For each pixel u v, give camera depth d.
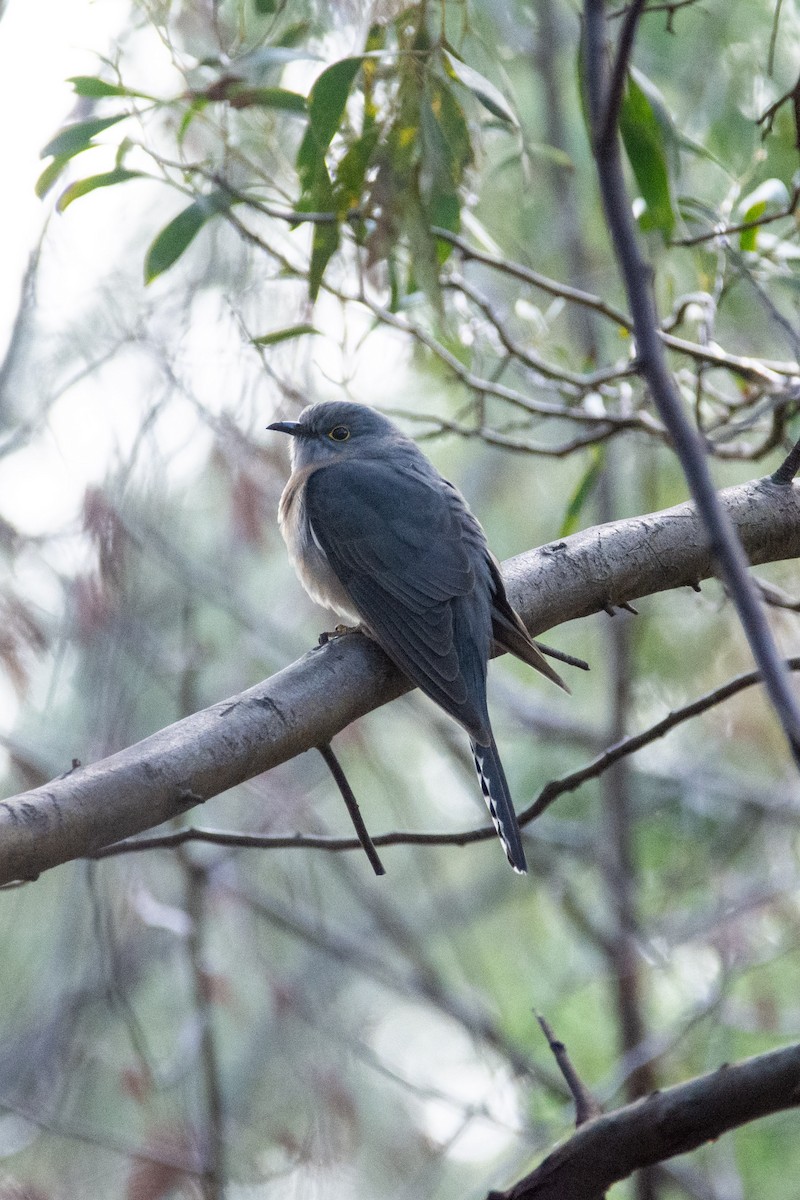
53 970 11.89
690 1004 13.18
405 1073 12.54
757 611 3.83
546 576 7.27
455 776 16.88
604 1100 11.02
